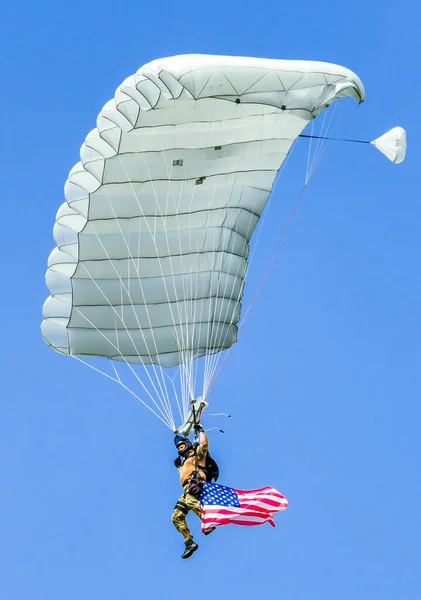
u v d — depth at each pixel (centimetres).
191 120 8125
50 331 8950
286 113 8112
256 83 7681
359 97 7925
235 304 9075
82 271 8725
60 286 8806
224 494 8088
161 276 8838
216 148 8394
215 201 8669
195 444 8206
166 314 8944
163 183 8475
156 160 8344
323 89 7806
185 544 7956
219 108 8062
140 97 7856
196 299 8931
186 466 8181
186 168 8444
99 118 8119
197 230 8762
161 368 8994
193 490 8006
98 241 8619
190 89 7581
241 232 8856
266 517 8094
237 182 8625
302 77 7750
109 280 8794
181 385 8606
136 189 8462
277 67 7731
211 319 9012
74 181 8425
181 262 8812
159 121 8075
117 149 8169
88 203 8438
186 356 8869
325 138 8312
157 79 7725
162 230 8694
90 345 8975
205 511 7981
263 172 8612
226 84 7631
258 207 8794
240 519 8031
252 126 8256
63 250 8681
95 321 8894
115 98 8000
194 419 8375
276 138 8381
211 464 8231
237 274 8981
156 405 8531
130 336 8962
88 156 8288
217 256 8856
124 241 8656
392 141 8219
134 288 8838
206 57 7688
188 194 8581
